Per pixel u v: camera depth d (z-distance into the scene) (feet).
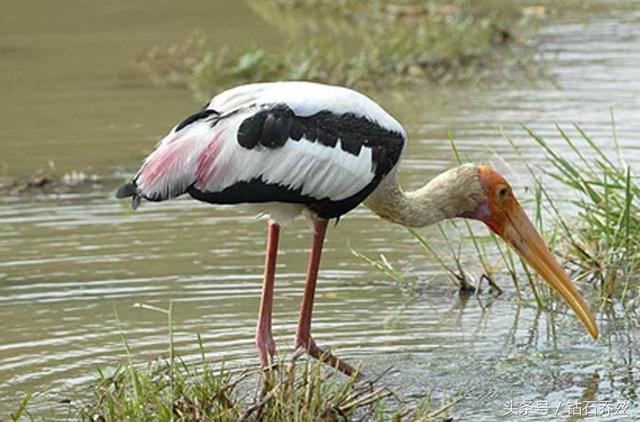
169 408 28.86
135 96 64.44
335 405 29.60
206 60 68.23
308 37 77.15
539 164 49.80
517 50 72.38
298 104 31.76
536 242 35.68
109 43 75.92
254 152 31.09
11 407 31.76
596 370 34.27
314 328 37.06
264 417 29.17
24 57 72.59
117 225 46.26
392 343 36.01
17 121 60.29
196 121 31.50
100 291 39.93
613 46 72.38
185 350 35.27
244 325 37.17
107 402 30.19
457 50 72.28
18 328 37.06
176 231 45.62
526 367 34.37
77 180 51.44
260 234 45.37
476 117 57.93
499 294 40.27
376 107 33.17
